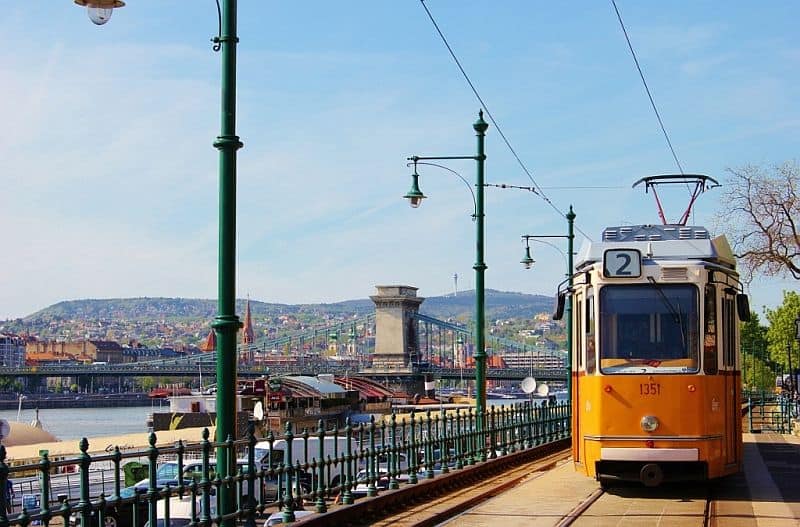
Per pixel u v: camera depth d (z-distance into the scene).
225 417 12.71
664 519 16.92
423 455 23.03
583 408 19.44
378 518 17.17
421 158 28.11
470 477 23.81
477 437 26.08
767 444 34.78
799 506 18.50
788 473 24.41
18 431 74.44
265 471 13.95
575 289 20.48
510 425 29.72
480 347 27.58
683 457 18.39
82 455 10.16
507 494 20.98
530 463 29.56
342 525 15.91
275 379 83.25
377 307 174.25
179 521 20.81
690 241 19.27
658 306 18.78
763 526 16.05
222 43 12.70
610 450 18.62
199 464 25.75
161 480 26.25
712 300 18.91
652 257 19.17
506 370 142.12
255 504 13.48
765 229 49.97
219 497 12.60
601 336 18.94
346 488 16.88
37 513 9.48
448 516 17.77
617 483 22.28
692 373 18.53
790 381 63.53
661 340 18.69
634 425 18.58
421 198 28.05
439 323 182.75
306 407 85.38
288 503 14.62
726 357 19.20
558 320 21.06
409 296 174.75
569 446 38.12
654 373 18.59
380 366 171.88
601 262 19.11
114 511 12.42
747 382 114.69
